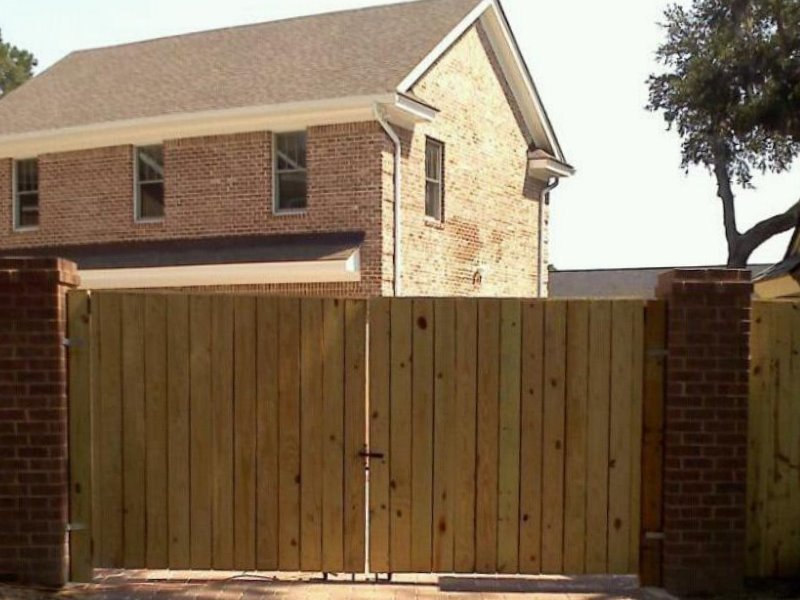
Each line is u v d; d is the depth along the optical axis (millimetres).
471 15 16062
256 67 16203
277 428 5090
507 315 5082
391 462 5074
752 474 5121
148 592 4859
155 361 5090
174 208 15211
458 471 5066
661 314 5062
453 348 5074
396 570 5074
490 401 5070
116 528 5070
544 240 19172
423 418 5066
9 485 4961
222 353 5098
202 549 5086
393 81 13734
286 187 14516
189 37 19000
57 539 4977
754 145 27094
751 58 23000
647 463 5062
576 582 5215
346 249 13328
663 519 5031
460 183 16031
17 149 16703
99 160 15992
